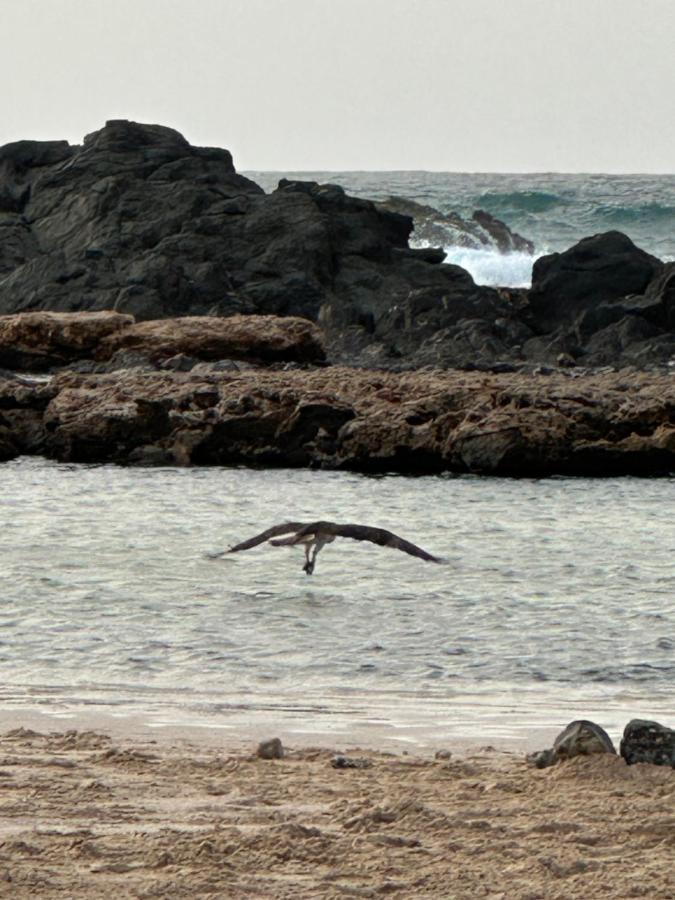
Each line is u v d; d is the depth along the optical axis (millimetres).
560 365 96750
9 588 34156
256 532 44750
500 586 35469
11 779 16266
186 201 118875
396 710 22703
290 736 20125
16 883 12211
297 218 116625
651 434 64812
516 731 20828
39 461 68625
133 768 17094
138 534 43781
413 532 45469
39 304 113375
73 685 24734
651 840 13789
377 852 13336
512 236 165000
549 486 59750
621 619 31531
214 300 111188
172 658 27266
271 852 13266
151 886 12172
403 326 108062
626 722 21844
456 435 64688
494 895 12219
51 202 123312
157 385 71812
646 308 106000
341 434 66500
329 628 30234
